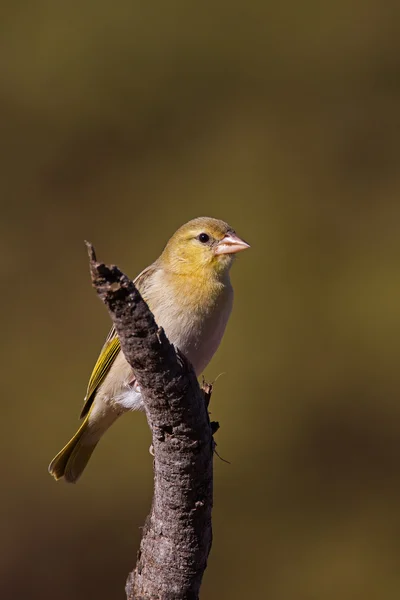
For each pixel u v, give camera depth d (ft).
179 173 47.32
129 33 49.14
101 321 44.37
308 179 47.37
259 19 50.03
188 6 49.60
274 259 44.88
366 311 43.52
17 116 48.14
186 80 49.08
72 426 41.86
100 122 48.21
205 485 17.17
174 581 17.78
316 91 49.52
